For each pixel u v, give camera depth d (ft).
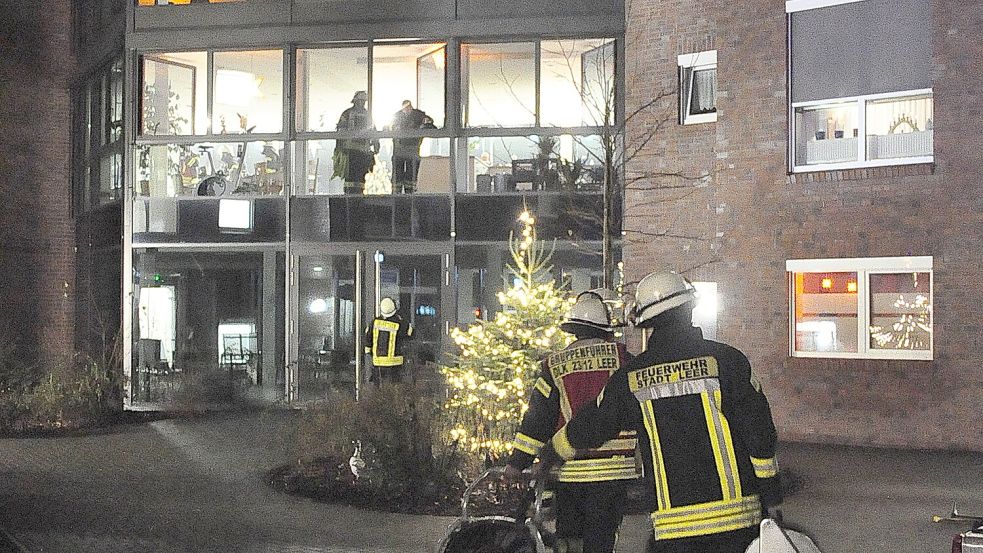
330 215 69.77
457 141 68.39
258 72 70.74
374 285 69.21
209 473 44.06
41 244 85.30
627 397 17.70
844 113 52.75
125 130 71.77
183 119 71.31
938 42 49.67
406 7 68.64
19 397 58.90
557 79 67.56
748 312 54.65
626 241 56.24
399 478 38.09
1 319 83.51
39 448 51.34
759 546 16.56
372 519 35.19
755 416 17.19
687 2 58.23
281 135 70.13
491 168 68.18
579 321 22.81
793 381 53.06
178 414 64.69
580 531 22.49
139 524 34.58
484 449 38.88
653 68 59.06
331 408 42.88
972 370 48.60
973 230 48.73
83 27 83.82
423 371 67.36
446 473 38.24
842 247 52.08
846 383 51.62
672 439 17.21
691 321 18.13
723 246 55.47
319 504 37.65
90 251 81.61
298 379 69.36
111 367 63.62
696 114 58.29
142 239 71.41
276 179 70.49
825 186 52.54
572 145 66.95
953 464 45.29
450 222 68.23
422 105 69.15
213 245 70.95
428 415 39.42
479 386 40.63
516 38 67.82
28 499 38.81
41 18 85.10
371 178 69.56
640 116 59.31
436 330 68.33
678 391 17.37
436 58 68.95
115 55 75.51
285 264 70.18
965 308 48.83
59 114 85.71
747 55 54.70
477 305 67.92
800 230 53.21
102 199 78.95
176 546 31.53
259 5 70.08
